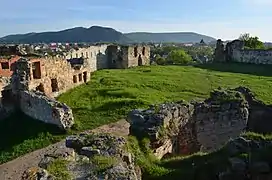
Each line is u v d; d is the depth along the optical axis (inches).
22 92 1207.6
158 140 584.1
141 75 1910.7
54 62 1438.2
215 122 721.0
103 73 2047.2
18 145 977.5
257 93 1375.5
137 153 527.2
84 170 381.1
